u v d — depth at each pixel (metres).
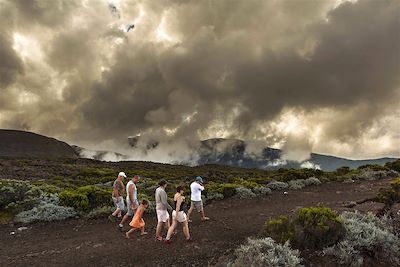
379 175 25.11
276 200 17.62
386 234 9.44
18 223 14.41
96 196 17.09
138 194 19.25
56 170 43.34
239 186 20.05
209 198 18.42
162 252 9.88
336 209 12.48
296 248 9.13
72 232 13.01
